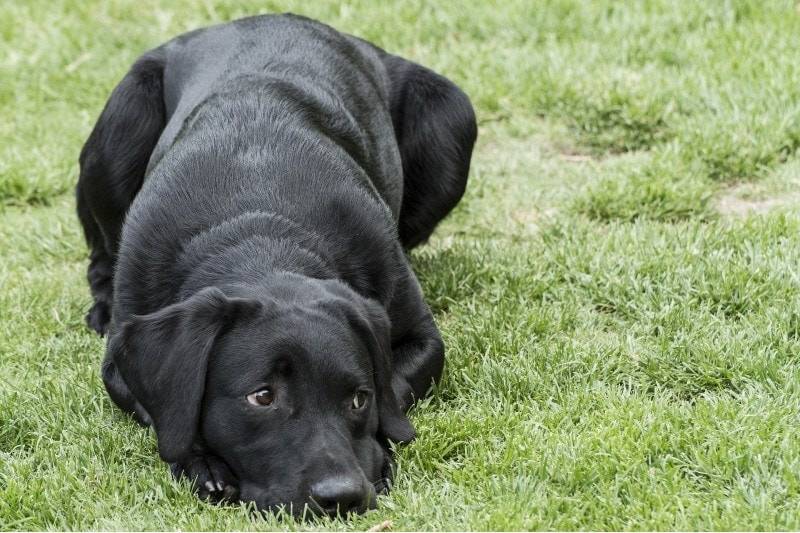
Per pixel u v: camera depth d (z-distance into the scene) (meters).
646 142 11.59
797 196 10.41
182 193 6.98
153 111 8.98
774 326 8.01
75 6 15.06
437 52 13.53
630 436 6.72
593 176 10.94
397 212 8.94
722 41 12.73
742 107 11.45
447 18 13.96
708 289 8.58
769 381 7.35
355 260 6.98
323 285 6.41
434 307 8.99
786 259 8.78
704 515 5.92
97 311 8.96
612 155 11.62
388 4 14.45
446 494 6.36
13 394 7.59
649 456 6.60
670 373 7.66
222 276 6.52
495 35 13.79
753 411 7.01
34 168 11.51
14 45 14.28
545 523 6.00
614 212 10.26
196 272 6.62
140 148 8.95
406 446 6.82
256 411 5.98
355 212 7.07
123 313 6.92
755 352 7.70
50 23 14.68
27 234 10.38
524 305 8.70
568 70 12.34
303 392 5.97
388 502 6.23
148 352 5.99
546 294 8.96
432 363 7.41
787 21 12.95
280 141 7.28
